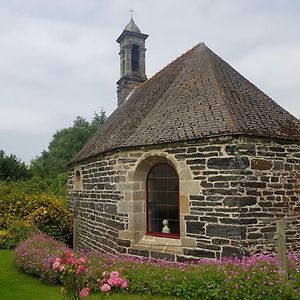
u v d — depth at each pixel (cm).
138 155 991
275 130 915
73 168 1641
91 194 1297
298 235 908
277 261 696
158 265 783
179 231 940
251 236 828
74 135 4531
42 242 1027
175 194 959
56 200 1728
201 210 871
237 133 825
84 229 1388
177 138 906
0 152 2888
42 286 806
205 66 1127
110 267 772
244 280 654
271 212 866
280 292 619
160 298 688
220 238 838
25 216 1491
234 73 1167
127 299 685
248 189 838
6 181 2223
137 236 993
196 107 980
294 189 919
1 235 1261
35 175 3114
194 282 688
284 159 907
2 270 948
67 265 527
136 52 1914
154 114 1064
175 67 1313
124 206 1015
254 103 1016
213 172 857
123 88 1873
